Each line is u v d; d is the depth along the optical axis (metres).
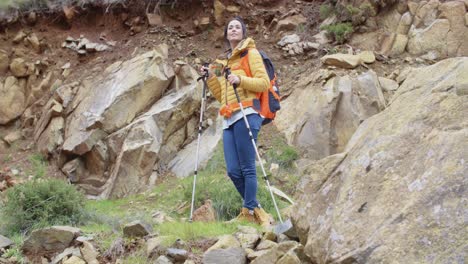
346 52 9.07
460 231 2.76
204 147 8.28
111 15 10.69
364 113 8.08
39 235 4.62
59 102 9.45
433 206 2.91
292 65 9.43
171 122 8.57
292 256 3.63
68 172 8.43
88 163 8.53
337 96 8.19
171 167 8.31
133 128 8.38
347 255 3.01
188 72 9.15
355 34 9.41
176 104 8.62
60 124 9.15
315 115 8.19
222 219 6.13
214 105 8.89
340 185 3.46
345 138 7.99
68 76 10.04
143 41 9.95
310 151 7.98
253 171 5.13
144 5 10.52
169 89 9.12
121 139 8.41
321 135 8.03
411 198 3.01
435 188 2.96
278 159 7.75
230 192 6.45
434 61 8.71
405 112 3.55
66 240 4.61
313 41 9.60
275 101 5.31
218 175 7.41
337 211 3.26
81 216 5.46
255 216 5.07
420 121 3.37
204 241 4.36
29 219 5.32
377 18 9.47
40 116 9.70
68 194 5.59
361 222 3.11
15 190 5.51
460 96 3.35
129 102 8.77
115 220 5.47
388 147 3.36
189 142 8.70
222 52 9.93
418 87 3.72
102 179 8.29
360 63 8.68
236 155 5.24
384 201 3.11
